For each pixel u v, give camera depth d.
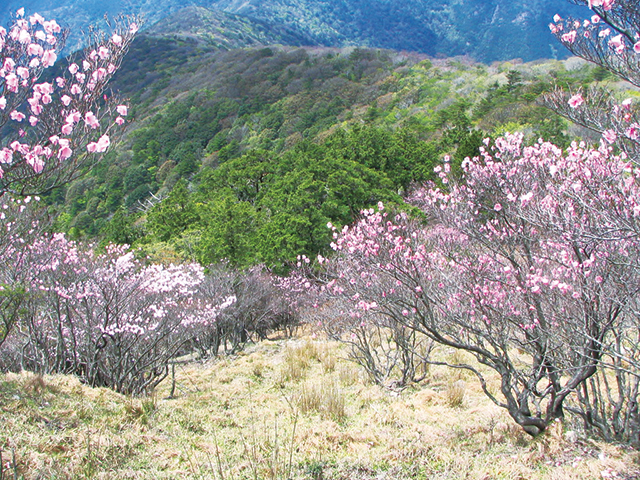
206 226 26.92
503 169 4.40
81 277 8.07
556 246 4.43
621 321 4.11
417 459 4.56
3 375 6.54
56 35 4.32
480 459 4.41
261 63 104.75
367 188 23.64
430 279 5.07
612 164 3.78
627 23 3.19
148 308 8.68
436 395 6.64
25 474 3.83
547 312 4.45
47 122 3.96
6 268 7.12
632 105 3.46
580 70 55.66
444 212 4.78
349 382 8.30
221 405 7.30
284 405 7.06
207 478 4.26
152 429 5.68
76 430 5.00
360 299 5.83
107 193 63.81
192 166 63.19
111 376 8.07
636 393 4.18
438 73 80.75
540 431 4.61
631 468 3.66
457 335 4.82
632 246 3.77
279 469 4.34
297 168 30.11
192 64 121.00
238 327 16.44
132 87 113.19
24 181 3.91
